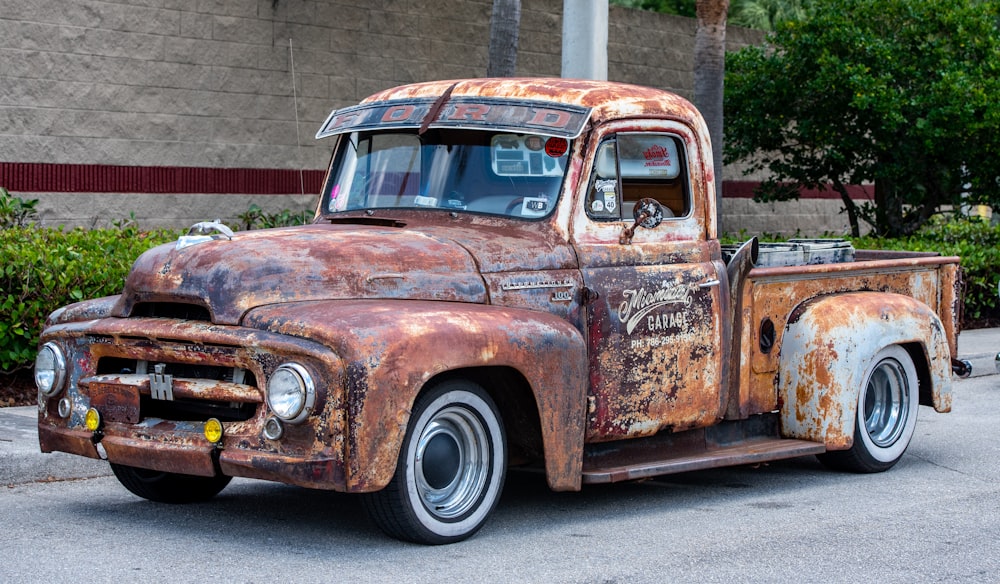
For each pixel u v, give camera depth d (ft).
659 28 60.44
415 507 17.74
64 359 19.13
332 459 16.55
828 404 23.75
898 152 53.88
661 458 21.80
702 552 18.65
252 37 45.75
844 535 19.97
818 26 53.52
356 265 18.22
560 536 19.42
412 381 16.93
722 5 44.91
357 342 16.61
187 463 17.51
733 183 64.44
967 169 54.13
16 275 28.43
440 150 21.40
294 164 47.42
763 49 57.52
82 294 29.40
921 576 17.58
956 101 50.24
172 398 17.74
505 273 19.36
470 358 17.61
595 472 19.89
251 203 46.24
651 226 20.61
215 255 18.02
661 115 21.75
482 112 21.03
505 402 19.62
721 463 21.79
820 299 24.54
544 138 20.66
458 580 16.61
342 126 22.62
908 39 53.57
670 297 21.39
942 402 26.27
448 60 51.96
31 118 40.55
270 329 16.99
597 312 20.29
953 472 25.77
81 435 18.67
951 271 27.71
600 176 20.81
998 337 47.42
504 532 19.58
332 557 17.60
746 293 22.99
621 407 20.61
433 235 19.57
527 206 20.49
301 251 18.17
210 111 44.91
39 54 40.60
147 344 17.93
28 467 22.74
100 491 22.30
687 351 21.70
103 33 41.98
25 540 18.33
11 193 40.16
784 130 57.93
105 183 42.37
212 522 19.75
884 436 25.67
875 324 24.47
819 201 69.21
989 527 20.70
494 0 41.57
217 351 17.29
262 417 17.06
